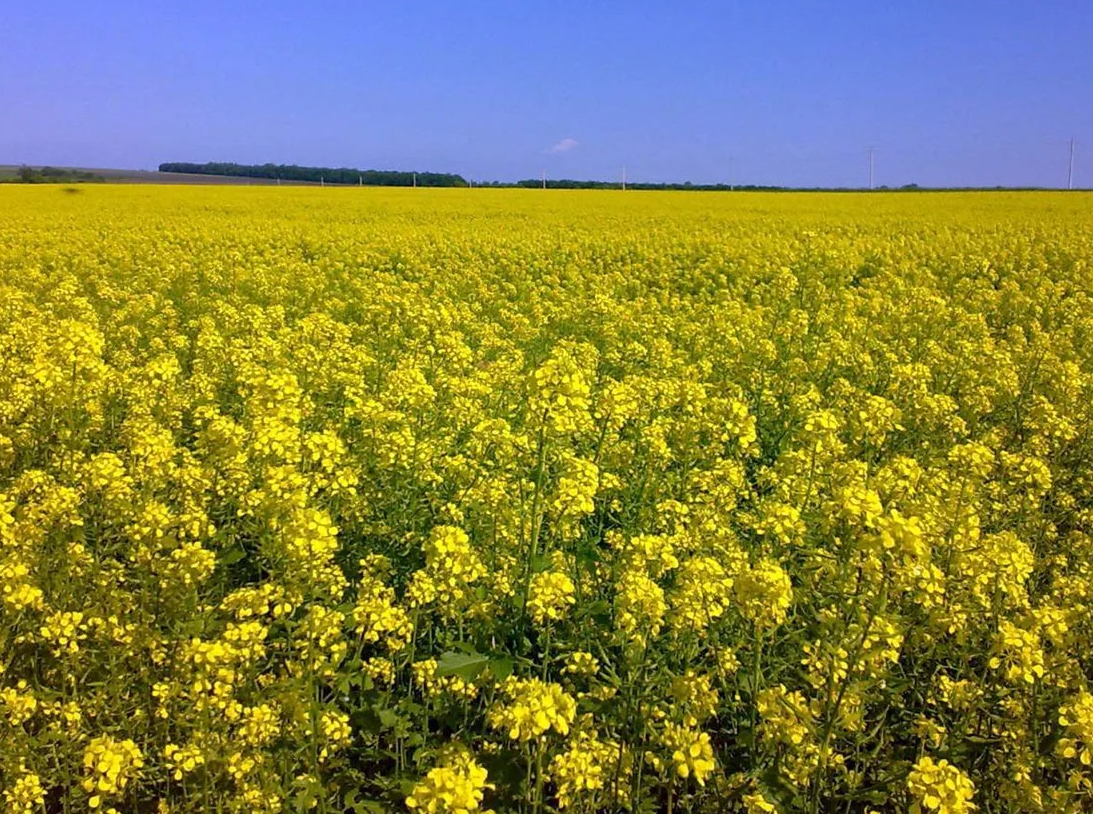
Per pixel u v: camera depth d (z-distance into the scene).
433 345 9.99
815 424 5.97
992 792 3.98
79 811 3.90
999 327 14.95
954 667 4.58
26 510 5.01
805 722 3.76
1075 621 4.59
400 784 3.88
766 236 27.09
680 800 3.87
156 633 4.28
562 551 5.37
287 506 4.64
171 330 12.46
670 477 6.50
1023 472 6.21
